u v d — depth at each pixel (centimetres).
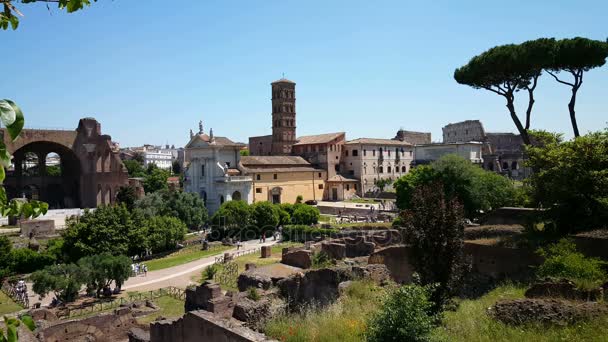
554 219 2925
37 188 11612
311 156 11600
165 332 2002
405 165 12625
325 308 2084
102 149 11094
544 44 4506
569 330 1402
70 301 4128
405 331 1305
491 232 3256
